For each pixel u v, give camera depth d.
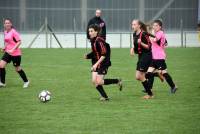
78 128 25.00
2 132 24.28
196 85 40.59
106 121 26.61
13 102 32.47
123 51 77.50
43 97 32.34
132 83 41.91
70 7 106.62
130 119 27.11
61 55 70.69
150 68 35.44
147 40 32.84
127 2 107.38
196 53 73.62
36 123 26.19
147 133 24.02
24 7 106.00
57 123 26.14
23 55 70.44
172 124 25.92
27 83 39.59
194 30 108.19
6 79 44.66
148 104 31.70
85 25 106.88
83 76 46.84
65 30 106.75
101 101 32.84
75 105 31.33
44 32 101.06
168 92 36.97
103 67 32.62
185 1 109.44
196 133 24.08
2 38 93.69
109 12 107.19
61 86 40.16
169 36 102.31
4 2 105.25
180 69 52.72
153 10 108.00
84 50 80.12
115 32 98.50
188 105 31.38
